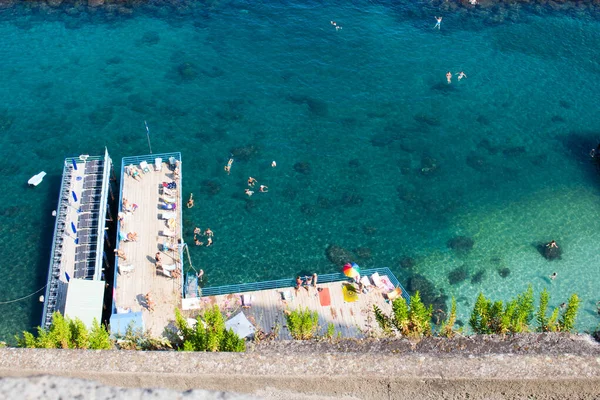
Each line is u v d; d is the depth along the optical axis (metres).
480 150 60.41
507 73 70.75
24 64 67.31
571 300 21.23
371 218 52.47
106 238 48.34
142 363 11.02
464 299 46.31
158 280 43.88
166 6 77.38
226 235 50.28
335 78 68.38
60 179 54.25
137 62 68.56
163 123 60.72
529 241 51.16
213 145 58.62
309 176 56.16
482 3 81.56
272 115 62.66
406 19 78.69
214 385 11.16
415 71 70.19
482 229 52.09
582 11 81.56
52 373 10.74
